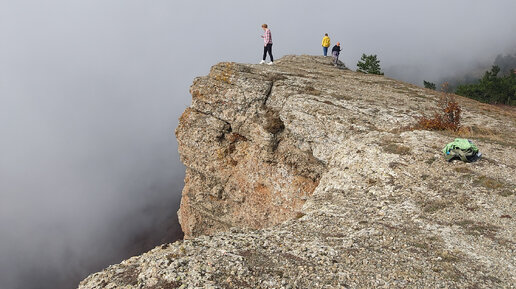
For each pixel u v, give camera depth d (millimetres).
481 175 16828
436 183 16734
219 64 32312
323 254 11242
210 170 30156
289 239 12492
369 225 13625
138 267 10641
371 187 17641
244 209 29438
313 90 29469
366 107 26906
